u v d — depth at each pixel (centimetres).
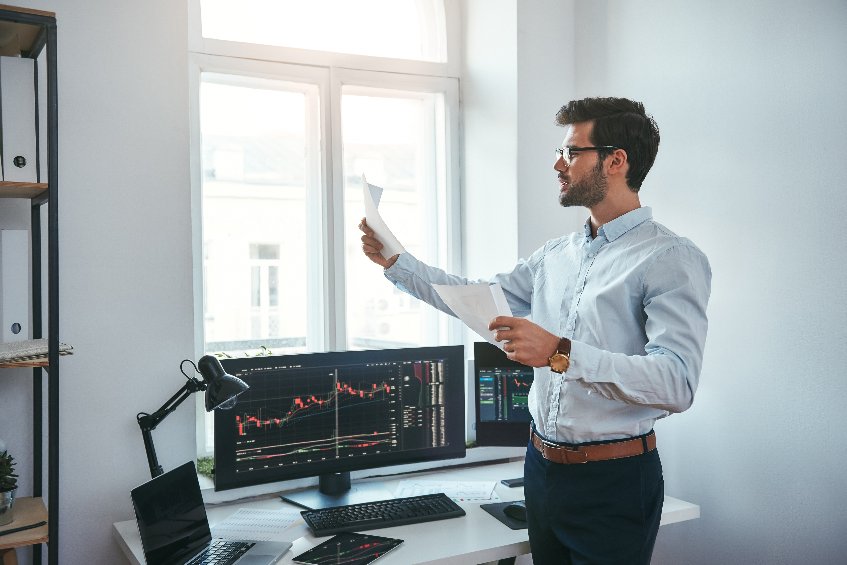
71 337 212
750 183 223
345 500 223
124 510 220
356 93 285
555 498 171
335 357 223
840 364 201
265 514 213
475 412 246
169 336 225
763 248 220
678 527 251
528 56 277
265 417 214
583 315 172
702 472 241
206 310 261
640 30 259
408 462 234
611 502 166
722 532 236
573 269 181
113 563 219
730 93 229
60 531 212
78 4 211
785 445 216
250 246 268
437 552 183
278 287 273
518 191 276
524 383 244
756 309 222
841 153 199
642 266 162
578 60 286
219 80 260
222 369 199
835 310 202
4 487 184
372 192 188
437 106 301
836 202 201
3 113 180
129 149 218
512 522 202
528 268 201
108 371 217
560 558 177
